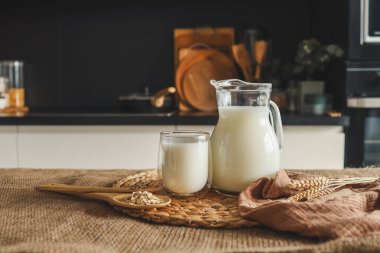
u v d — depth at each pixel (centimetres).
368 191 74
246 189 77
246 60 218
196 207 74
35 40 238
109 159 188
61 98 241
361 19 180
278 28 232
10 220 68
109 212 73
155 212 69
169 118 186
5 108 219
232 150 83
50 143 188
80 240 59
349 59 183
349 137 184
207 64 223
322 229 59
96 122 187
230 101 84
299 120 181
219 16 233
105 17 237
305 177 85
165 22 236
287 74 217
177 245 58
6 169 108
